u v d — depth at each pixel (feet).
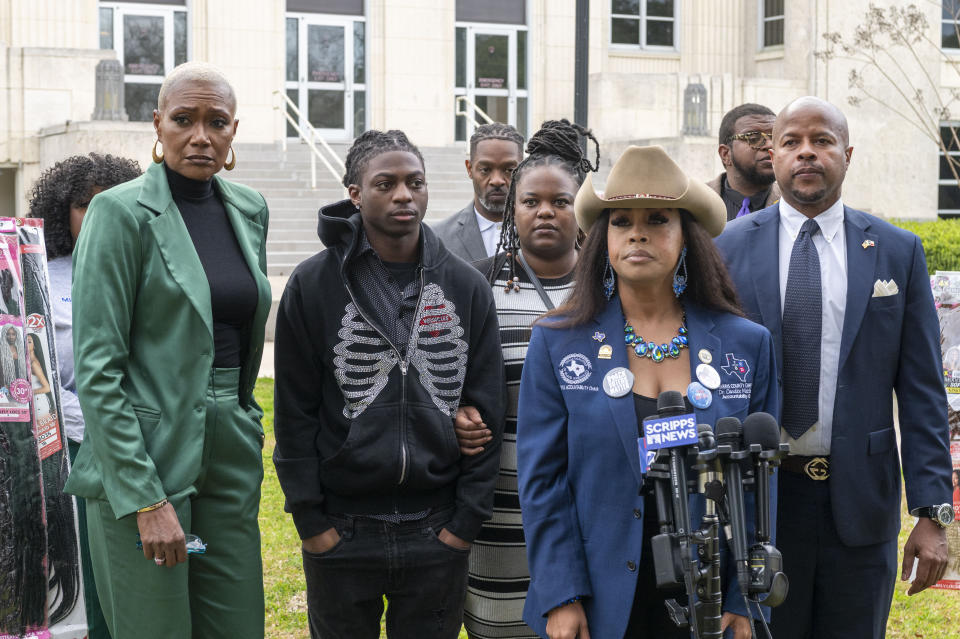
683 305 10.79
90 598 14.25
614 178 10.18
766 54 79.56
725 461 9.21
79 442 14.07
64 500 13.03
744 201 18.45
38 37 63.10
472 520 11.98
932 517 11.89
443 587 12.00
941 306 15.65
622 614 10.08
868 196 78.59
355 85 72.02
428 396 11.94
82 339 11.28
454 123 73.72
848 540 11.77
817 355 12.01
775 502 10.43
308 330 11.93
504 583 12.87
